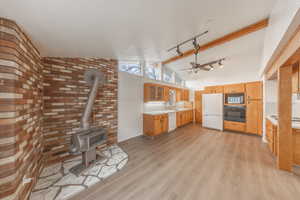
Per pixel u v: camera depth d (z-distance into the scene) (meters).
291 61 1.71
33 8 1.03
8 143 1.11
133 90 3.72
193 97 6.38
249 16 1.83
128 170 2.00
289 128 1.94
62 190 1.55
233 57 3.58
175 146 3.03
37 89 1.80
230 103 4.34
